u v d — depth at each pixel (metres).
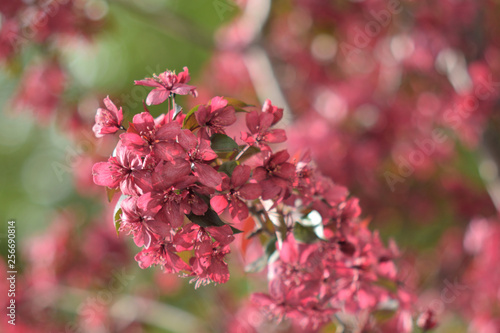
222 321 1.45
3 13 1.36
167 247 0.79
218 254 0.79
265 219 0.85
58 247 1.56
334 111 1.58
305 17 1.67
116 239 1.59
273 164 0.79
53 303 1.55
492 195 1.46
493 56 1.42
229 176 0.77
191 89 0.78
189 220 0.79
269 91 1.63
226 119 0.79
